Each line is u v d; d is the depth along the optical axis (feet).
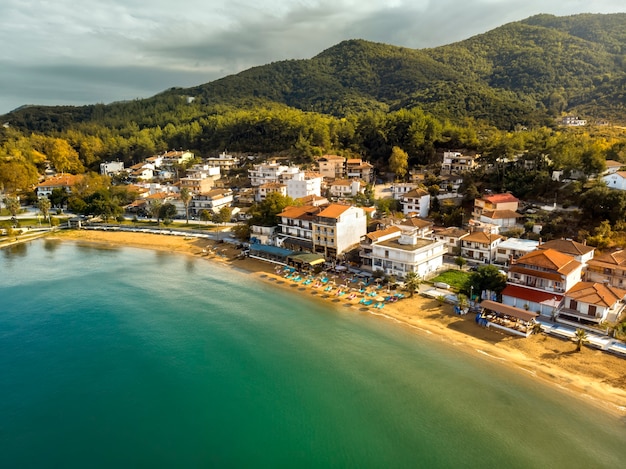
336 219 328.08
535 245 301.02
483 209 382.63
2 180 582.76
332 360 204.64
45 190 611.88
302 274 318.86
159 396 183.32
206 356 212.43
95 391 187.83
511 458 143.95
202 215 505.25
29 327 246.47
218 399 180.14
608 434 151.74
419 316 241.96
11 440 159.74
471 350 206.69
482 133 632.38
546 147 438.40
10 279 326.85
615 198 321.93
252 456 150.20
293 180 520.42
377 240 311.68
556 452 145.28
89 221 513.45
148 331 239.09
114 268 351.25
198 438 159.33
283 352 213.46
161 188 597.11
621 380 176.65
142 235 451.94
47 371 202.80
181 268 347.97
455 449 149.07
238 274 329.52
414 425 161.17
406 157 577.43
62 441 158.92
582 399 169.07
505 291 239.09
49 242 437.99
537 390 175.94
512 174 439.63
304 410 171.73
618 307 225.35
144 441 158.30
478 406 168.76
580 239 312.09
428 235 351.25
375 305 257.96
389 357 204.54
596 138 537.24
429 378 187.32
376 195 511.40
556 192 394.73
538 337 210.59
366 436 157.07
